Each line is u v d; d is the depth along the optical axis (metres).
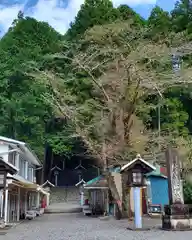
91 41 23.66
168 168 13.20
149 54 19.86
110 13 31.98
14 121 38.56
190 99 29.73
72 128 23.14
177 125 25.80
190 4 32.22
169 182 13.05
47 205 39.03
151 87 19.27
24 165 25.05
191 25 29.33
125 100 19.45
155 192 22.36
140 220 12.93
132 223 15.77
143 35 24.70
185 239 9.84
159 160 21.39
